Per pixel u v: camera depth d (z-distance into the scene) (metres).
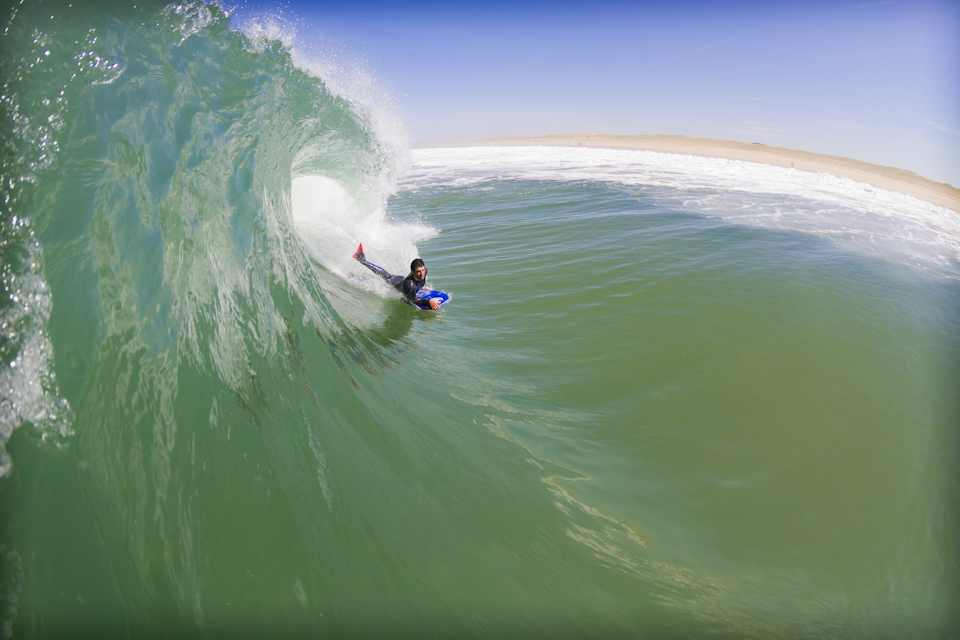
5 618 1.54
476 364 5.20
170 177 3.28
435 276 8.18
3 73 2.71
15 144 2.57
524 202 13.98
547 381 4.89
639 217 11.30
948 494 3.61
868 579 2.91
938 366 5.32
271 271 4.12
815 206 13.62
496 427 3.99
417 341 5.70
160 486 2.17
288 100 5.48
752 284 6.89
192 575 1.98
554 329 6.00
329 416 3.30
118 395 2.28
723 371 4.99
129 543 1.91
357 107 7.42
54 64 2.95
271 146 4.88
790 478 3.67
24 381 2.03
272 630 1.95
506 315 6.51
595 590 2.61
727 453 3.91
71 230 2.52
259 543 2.23
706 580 2.80
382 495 2.83
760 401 4.56
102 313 2.43
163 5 3.95
